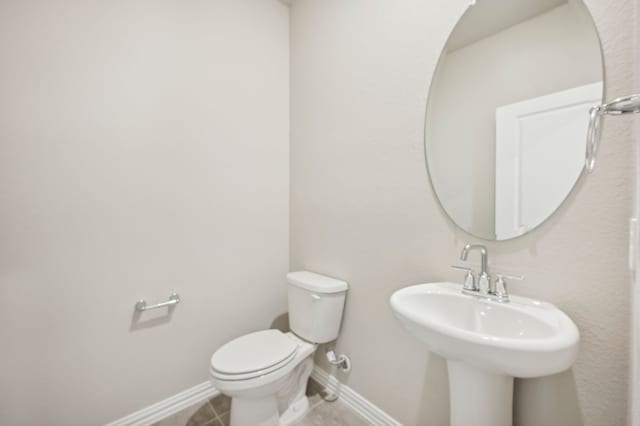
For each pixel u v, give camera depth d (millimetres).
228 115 1695
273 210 1914
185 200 1536
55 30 1178
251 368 1171
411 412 1231
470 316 938
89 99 1255
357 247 1475
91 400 1273
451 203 1097
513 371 683
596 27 781
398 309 879
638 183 598
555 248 856
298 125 1897
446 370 1107
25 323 1139
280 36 1942
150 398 1429
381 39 1344
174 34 1490
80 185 1241
